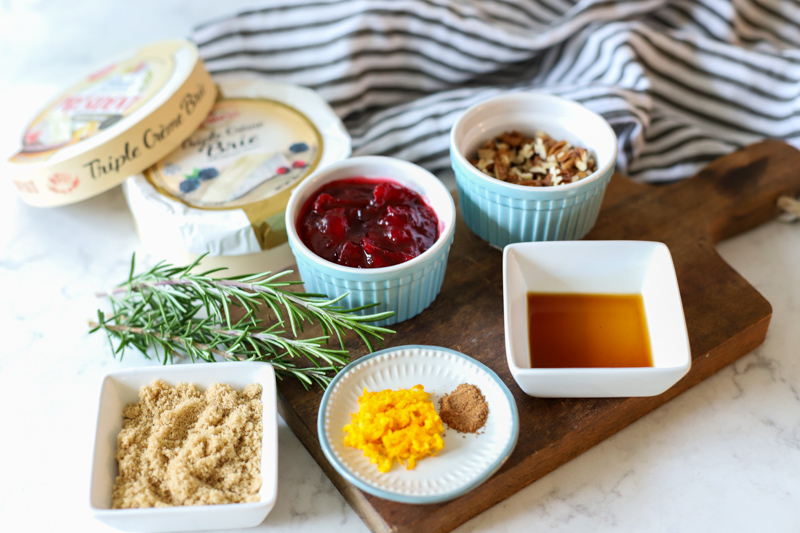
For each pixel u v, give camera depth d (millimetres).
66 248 573
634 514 423
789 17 648
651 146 609
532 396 442
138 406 436
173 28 733
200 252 509
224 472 413
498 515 426
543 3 675
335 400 426
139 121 526
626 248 465
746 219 554
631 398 441
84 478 450
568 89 595
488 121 534
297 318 455
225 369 439
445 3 623
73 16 754
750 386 474
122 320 518
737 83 618
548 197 475
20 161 532
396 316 476
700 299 486
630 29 613
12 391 490
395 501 396
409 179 495
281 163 544
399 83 659
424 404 419
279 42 641
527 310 472
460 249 528
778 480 433
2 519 433
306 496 438
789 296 519
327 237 466
